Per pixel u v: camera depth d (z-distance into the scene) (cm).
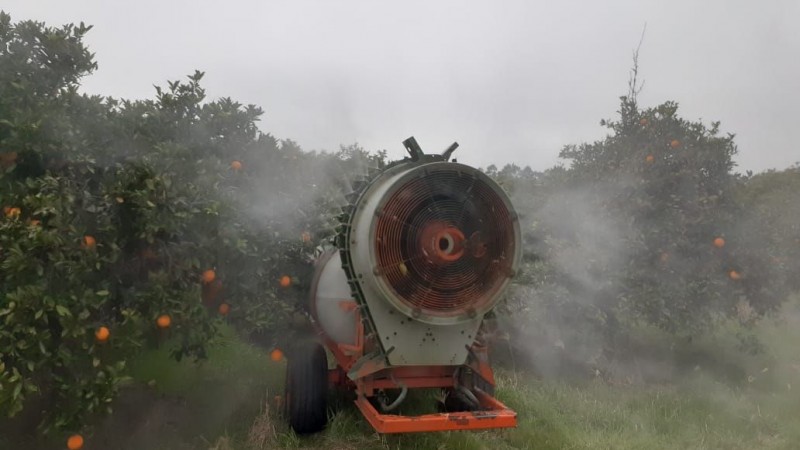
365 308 434
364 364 435
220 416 523
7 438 448
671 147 732
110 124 464
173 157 458
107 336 383
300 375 488
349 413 521
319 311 516
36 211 380
